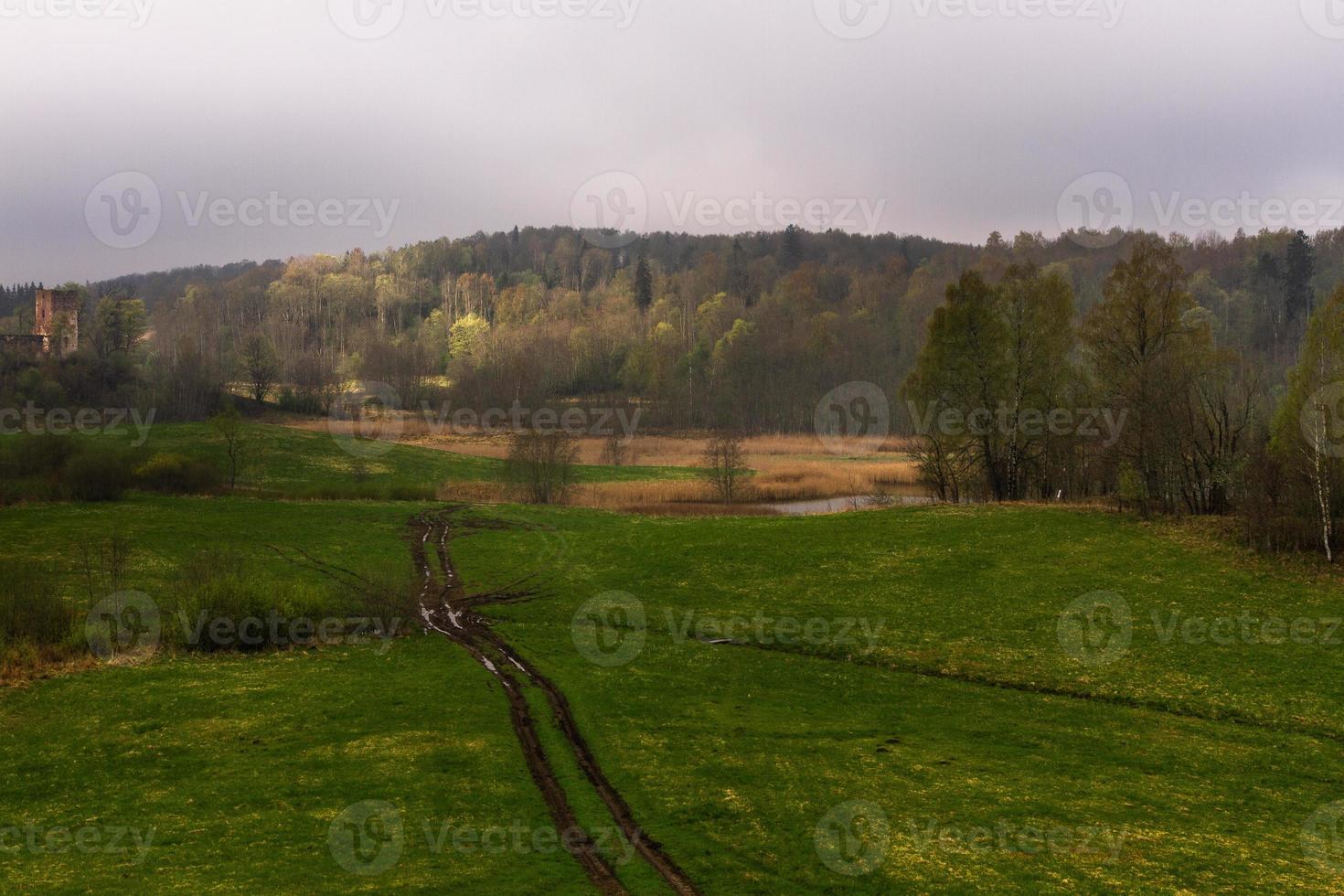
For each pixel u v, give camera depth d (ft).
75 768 107.96
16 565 177.99
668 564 216.95
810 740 118.73
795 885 80.69
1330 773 108.88
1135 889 80.38
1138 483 230.89
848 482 356.59
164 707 128.06
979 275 268.82
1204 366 244.63
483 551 235.20
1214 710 129.29
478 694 134.92
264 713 126.11
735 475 353.31
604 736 119.14
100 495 273.95
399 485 336.49
